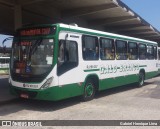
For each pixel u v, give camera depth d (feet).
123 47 50.44
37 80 34.19
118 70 48.37
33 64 34.99
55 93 33.68
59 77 34.27
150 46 63.36
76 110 34.04
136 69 55.72
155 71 66.13
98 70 42.27
